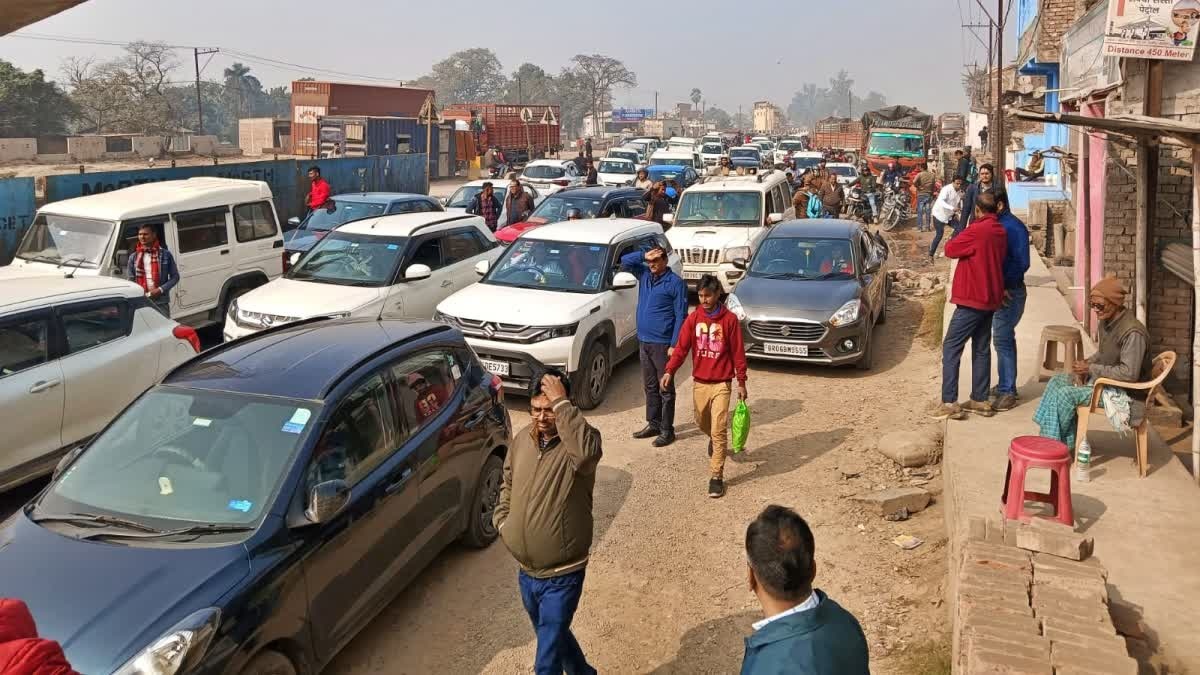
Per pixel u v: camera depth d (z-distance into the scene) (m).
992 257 7.22
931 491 7.10
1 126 71.12
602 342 9.86
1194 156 5.98
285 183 21.59
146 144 53.47
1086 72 10.50
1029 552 4.29
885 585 5.84
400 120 43.41
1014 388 7.74
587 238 10.67
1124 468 6.29
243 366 5.43
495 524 4.45
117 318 7.70
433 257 11.29
